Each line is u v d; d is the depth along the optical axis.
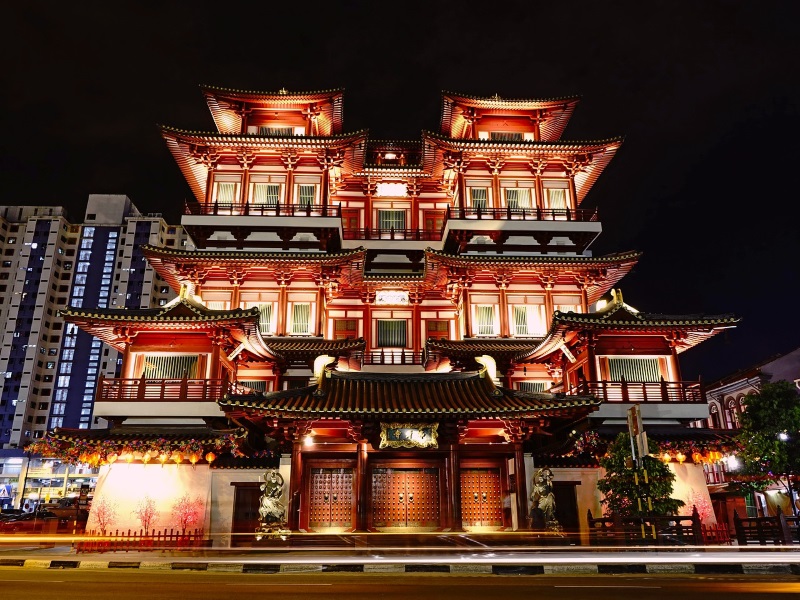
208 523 33.72
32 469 109.75
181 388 35.47
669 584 17.56
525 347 45.19
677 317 39.28
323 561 21.70
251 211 51.16
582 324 38.19
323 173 53.12
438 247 55.53
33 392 129.62
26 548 32.53
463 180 54.25
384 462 28.45
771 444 33.62
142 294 137.38
